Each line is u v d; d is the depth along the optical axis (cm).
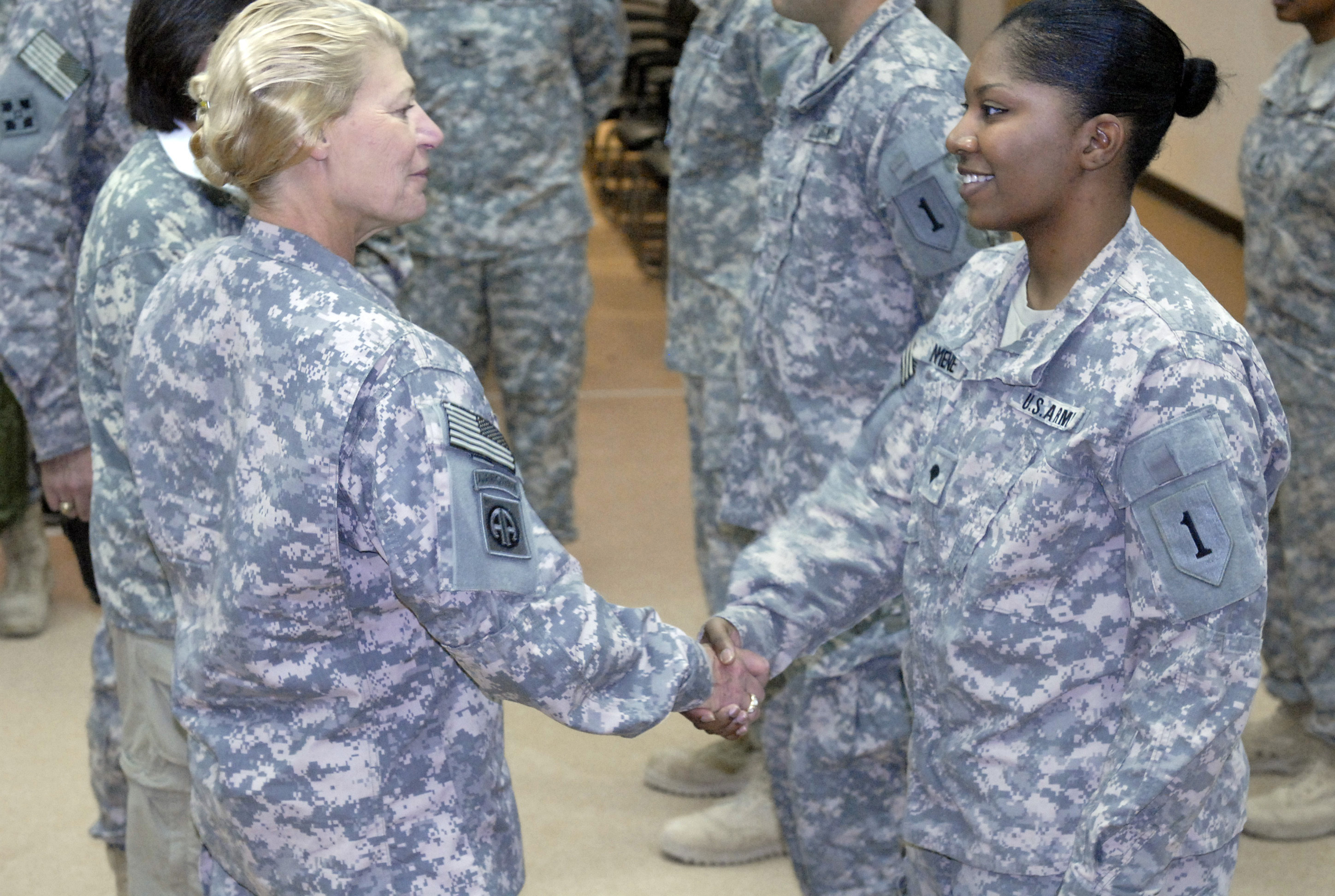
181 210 178
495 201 389
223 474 134
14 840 285
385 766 134
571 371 411
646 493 482
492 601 127
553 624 131
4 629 375
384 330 125
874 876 235
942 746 150
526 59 380
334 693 132
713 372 312
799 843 243
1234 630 126
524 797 306
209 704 138
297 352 125
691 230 312
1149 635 133
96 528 186
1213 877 140
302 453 124
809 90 219
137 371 141
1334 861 278
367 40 131
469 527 124
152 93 177
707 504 318
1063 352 135
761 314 233
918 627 150
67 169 232
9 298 225
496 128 382
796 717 234
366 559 130
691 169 311
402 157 133
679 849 281
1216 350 127
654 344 640
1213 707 127
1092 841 130
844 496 171
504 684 131
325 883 135
